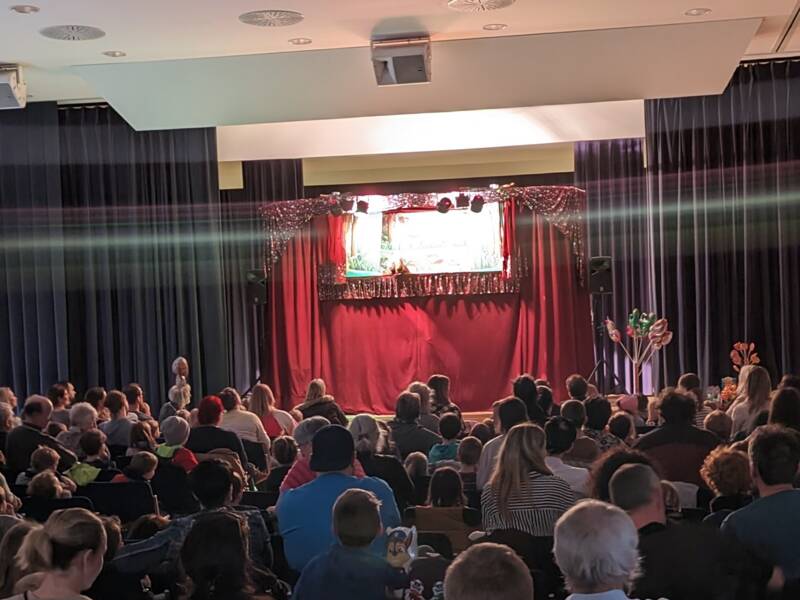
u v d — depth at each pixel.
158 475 5.96
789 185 11.03
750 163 11.12
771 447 3.36
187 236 11.83
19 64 9.39
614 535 2.43
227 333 12.80
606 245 12.41
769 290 11.17
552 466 4.65
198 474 4.01
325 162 13.17
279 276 13.02
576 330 12.77
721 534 3.13
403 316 13.19
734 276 11.27
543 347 12.85
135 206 11.76
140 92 9.86
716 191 11.26
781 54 10.66
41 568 2.87
